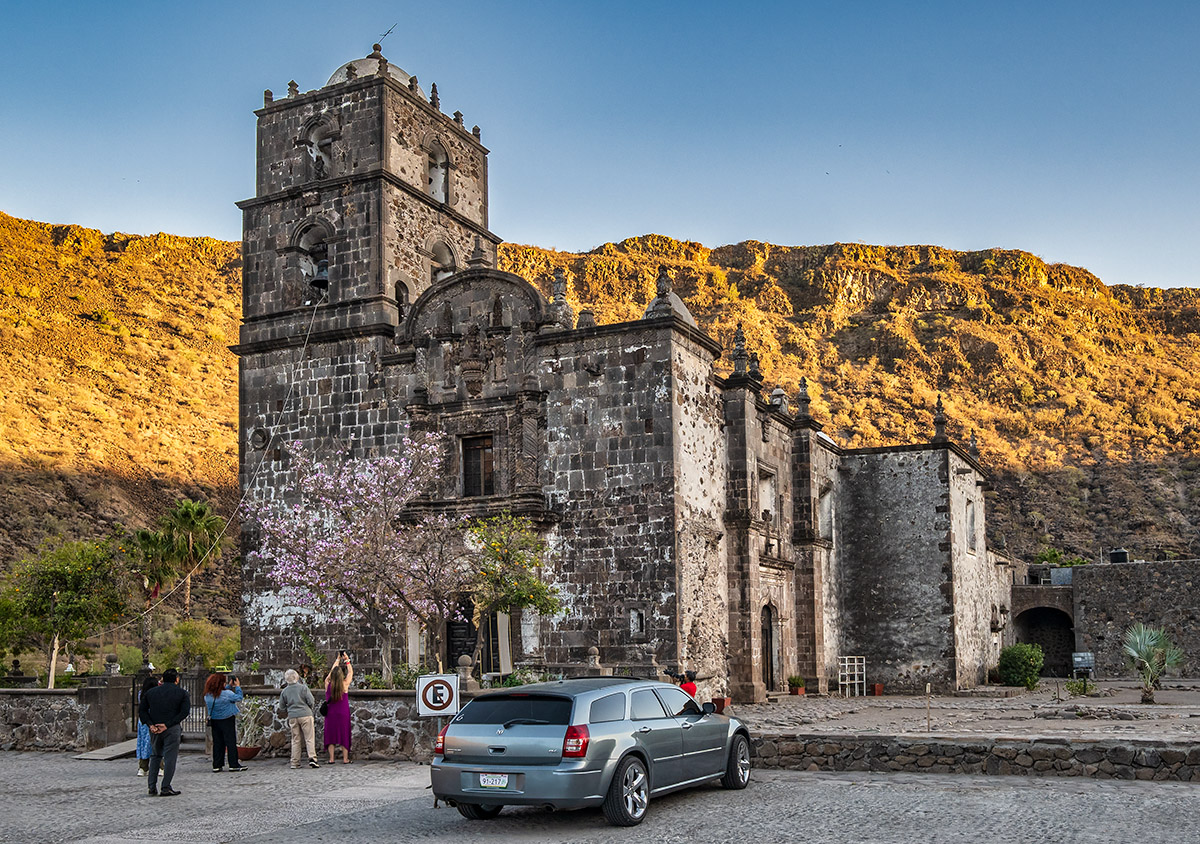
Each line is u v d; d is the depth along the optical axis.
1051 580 74.00
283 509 41.22
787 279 188.50
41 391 118.94
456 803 15.64
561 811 16.84
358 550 31.33
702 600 36.75
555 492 36.66
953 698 45.53
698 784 17.34
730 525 39.75
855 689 47.56
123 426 116.75
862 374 153.50
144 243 185.00
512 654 36.19
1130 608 63.97
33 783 22.14
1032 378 151.62
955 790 17.31
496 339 38.31
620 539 35.56
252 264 43.38
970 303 175.50
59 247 177.25
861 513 50.28
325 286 43.41
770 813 15.80
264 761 24.33
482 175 47.50
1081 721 30.38
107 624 52.75
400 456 38.88
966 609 50.84
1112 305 182.00
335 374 41.09
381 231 41.09
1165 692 48.00
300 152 43.00
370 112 41.94
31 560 52.28
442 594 32.47
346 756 23.08
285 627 40.53
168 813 17.73
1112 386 149.88
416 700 22.70
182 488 107.69
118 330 144.75
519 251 184.38
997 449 128.75
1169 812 15.09
